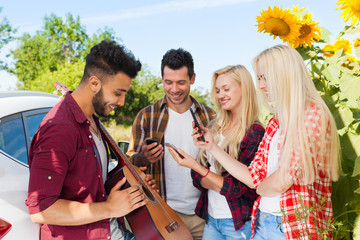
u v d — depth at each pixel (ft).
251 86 8.09
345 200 9.45
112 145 7.48
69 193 6.16
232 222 7.88
